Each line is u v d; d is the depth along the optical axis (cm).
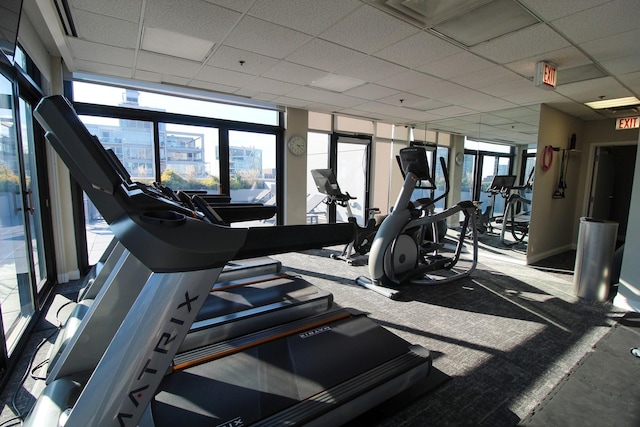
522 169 516
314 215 746
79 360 149
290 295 269
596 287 339
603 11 214
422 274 393
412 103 491
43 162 335
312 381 161
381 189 706
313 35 264
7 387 189
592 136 566
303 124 554
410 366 177
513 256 512
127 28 255
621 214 686
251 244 95
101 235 421
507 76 354
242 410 139
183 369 168
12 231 252
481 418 170
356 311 251
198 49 298
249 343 196
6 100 237
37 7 238
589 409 178
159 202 85
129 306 158
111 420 85
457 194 620
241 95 461
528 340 251
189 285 89
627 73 332
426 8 218
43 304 299
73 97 379
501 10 218
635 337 258
